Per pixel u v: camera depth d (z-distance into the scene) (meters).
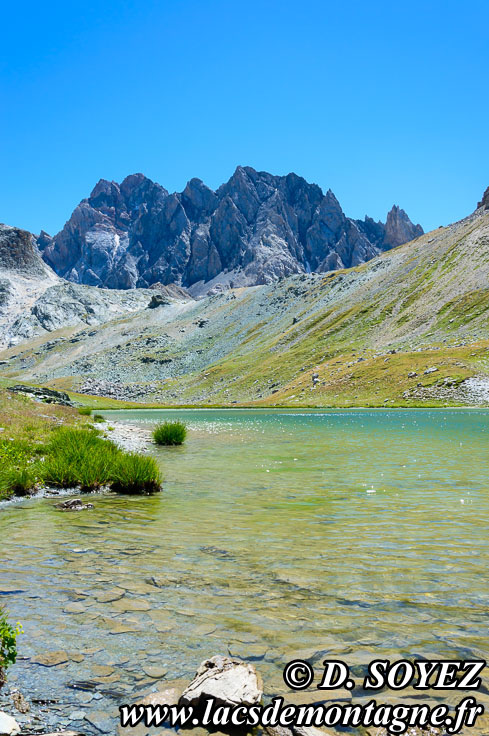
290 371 174.12
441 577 7.40
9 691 4.48
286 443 30.83
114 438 32.97
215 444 30.98
